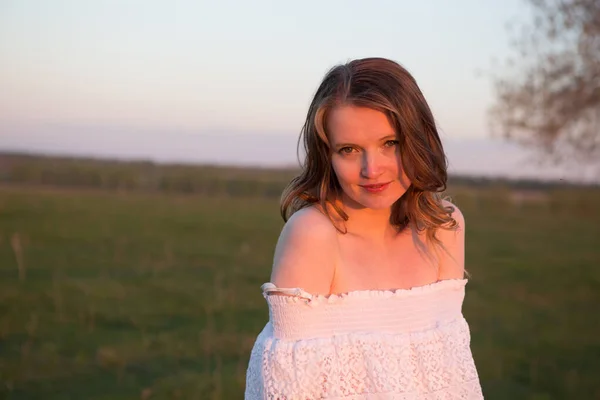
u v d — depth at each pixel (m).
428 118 1.58
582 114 8.95
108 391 4.62
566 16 8.89
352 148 1.54
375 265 1.67
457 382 1.63
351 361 1.54
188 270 9.46
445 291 1.70
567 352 5.99
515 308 7.75
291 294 1.53
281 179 26.64
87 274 8.83
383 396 1.53
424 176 1.55
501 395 4.78
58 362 5.25
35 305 7.03
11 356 5.38
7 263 9.27
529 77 9.30
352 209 1.68
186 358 5.43
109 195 21.17
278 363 1.52
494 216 18.47
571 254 11.89
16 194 19.22
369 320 1.59
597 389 4.93
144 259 10.13
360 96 1.50
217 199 21.62
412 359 1.60
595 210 19.48
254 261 10.42
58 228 12.84
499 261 11.02
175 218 15.52
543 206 20.56
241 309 7.23
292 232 1.59
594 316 7.41
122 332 6.21
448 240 1.79
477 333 6.63
